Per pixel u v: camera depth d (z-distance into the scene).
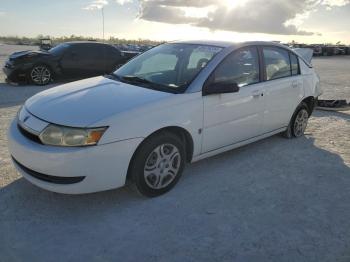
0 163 4.46
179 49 4.67
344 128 6.57
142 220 3.37
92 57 12.17
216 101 4.11
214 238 3.13
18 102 8.17
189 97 3.86
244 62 4.56
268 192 3.98
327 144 5.61
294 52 5.54
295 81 5.36
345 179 4.38
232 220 3.41
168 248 2.99
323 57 40.22
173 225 3.30
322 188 4.13
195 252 2.95
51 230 3.17
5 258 2.80
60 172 3.21
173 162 3.85
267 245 3.07
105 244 3.01
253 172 4.48
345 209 3.69
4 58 20.14
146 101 3.59
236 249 3.00
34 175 3.42
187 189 3.97
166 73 4.31
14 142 3.49
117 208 3.55
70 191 3.27
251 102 4.58
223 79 4.23
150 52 4.95
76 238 3.07
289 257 2.93
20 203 3.57
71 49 11.80
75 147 3.20
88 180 3.26
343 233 3.27
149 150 3.56
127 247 2.98
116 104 3.50
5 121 6.37
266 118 4.95
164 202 3.69
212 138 4.20
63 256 2.85
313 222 3.43
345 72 18.75
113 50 12.72
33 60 11.05
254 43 4.79
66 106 3.50
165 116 3.63
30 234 3.11
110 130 3.26
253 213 3.55
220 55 4.30
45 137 3.28
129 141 3.37
